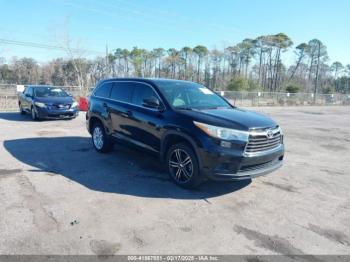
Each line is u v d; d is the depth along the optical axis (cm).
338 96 4153
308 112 2400
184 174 480
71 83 5434
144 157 665
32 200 421
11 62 6259
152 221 372
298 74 7706
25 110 1361
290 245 332
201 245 325
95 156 666
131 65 7925
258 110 2455
